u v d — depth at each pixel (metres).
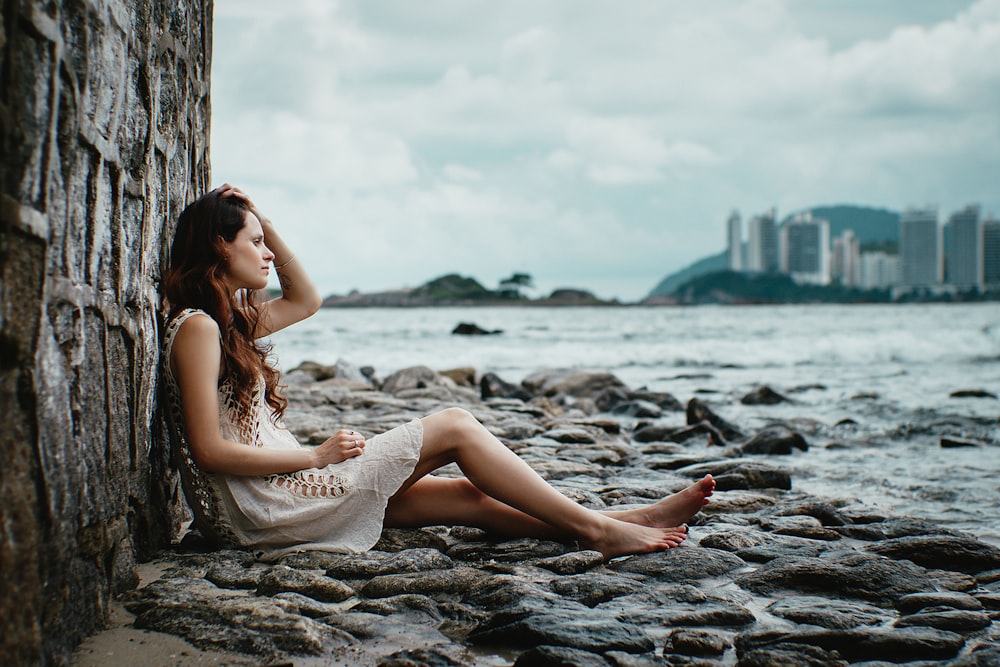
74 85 2.27
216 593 2.98
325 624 2.72
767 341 26.41
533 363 20.44
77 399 2.41
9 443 1.93
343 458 3.45
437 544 3.64
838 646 2.56
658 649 2.58
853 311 81.50
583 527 3.51
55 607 2.22
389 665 2.40
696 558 3.40
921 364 19.14
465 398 10.84
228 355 3.39
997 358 20.31
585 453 6.34
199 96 4.34
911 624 2.72
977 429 8.28
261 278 3.50
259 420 3.49
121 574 2.87
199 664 2.40
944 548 3.53
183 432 3.44
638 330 37.56
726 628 2.78
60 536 2.23
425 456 3.54
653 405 10.91
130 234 2.99
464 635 2.72
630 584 3.13
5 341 1.93
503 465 3.52
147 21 3.13
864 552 3.63
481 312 83.06
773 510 4.60
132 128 2.98
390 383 12.52
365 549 3.46
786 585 3.17
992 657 2.42
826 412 10.45
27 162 1.99
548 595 2.95
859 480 6.01
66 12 2.23
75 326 2.39
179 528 3.88
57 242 2.25
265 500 3.39
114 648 2.47
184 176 3.98
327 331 37.38
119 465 2.88
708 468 5.62
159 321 3.51
